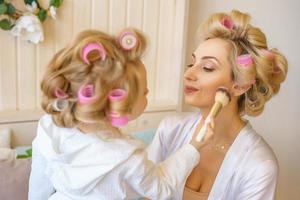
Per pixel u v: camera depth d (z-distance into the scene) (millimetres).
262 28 1773
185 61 1881
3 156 1309
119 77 727
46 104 757
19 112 1546
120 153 753
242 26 983
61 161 786
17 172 1240
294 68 1730
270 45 1769
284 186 1845
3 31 1479
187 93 982
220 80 953
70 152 775
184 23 1797
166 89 1904
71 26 1603
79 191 777
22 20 1454
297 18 1688
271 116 1804
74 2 1587
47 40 1564
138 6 1735
